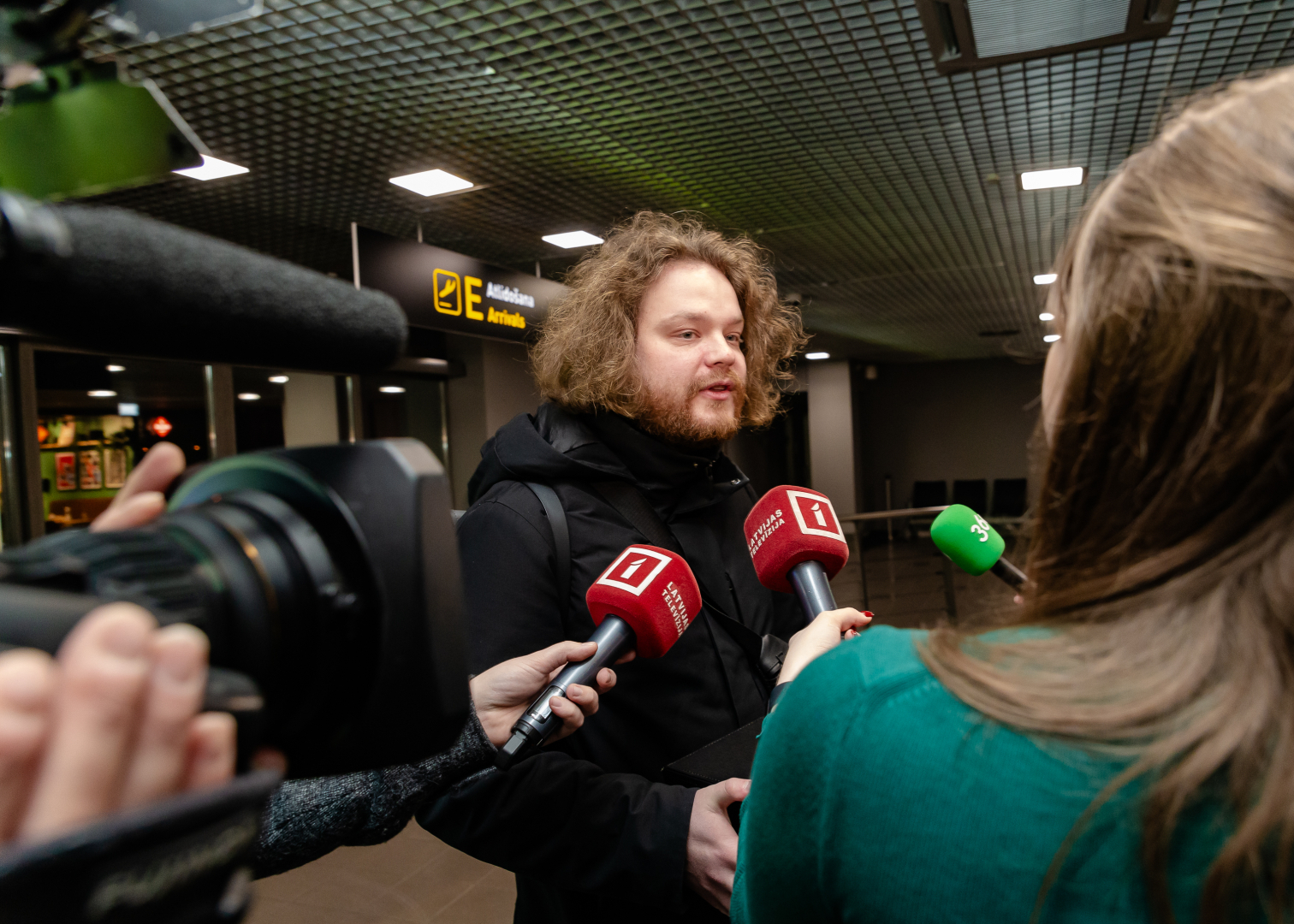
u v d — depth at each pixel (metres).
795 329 1.86
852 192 5.10
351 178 4.39
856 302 9.17
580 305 1.49
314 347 0.46
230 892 0.30
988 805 0.41
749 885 0.54
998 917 0.40
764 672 1.37
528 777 1.11
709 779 1.10
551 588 1.26
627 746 1.26
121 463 5.23
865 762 0.45
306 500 0.53
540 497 1.31
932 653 0.47
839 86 3.65
